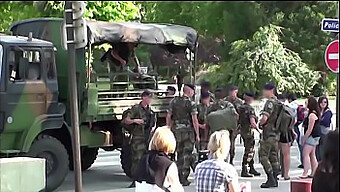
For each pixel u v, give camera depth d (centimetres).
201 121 1271
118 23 1229
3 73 1079
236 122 1242
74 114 857
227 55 1356
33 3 983
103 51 1305
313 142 1238
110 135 1266
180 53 1369
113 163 1548
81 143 1212
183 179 1197
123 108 1262
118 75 1275
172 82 1383
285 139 1226
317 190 588
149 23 1287
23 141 1102
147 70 1376
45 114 1133
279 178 1290
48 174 1132
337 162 575
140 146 1202
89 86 1202
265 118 1177
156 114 1313
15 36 1159
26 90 1105
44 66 1134
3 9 1173
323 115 1234
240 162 1547
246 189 721
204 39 1025
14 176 874
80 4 855
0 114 1076
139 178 688
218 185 647
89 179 1324
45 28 1217
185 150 1191
